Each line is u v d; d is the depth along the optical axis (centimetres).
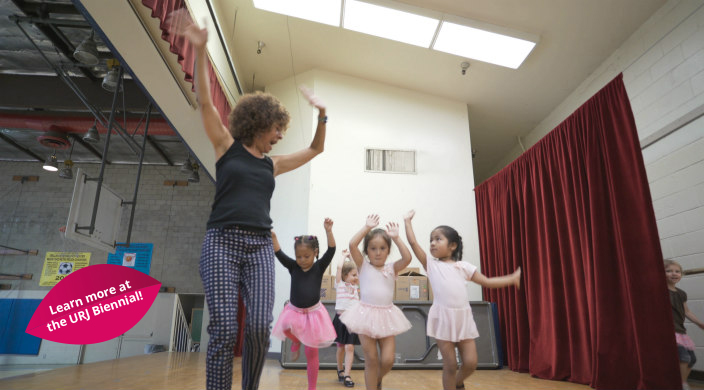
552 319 398
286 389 288
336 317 345
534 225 454
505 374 418
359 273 227
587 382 351
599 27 430
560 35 452
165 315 822
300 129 582
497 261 519
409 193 561
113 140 778
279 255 231
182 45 322
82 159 902
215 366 121
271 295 135
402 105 599
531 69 511
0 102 576
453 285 221
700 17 348
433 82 580
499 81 549
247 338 130
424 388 300
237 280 131
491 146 705
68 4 457
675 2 374
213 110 139
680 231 357
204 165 536
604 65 470
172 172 933
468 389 321
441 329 216
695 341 343
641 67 412
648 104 402
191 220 905
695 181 345
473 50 492
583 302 370
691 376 345
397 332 213
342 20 478
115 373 375
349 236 532
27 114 626
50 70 588
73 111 635
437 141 588
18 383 304
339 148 566
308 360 230
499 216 521
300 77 607
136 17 285
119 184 915
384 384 321
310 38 534
